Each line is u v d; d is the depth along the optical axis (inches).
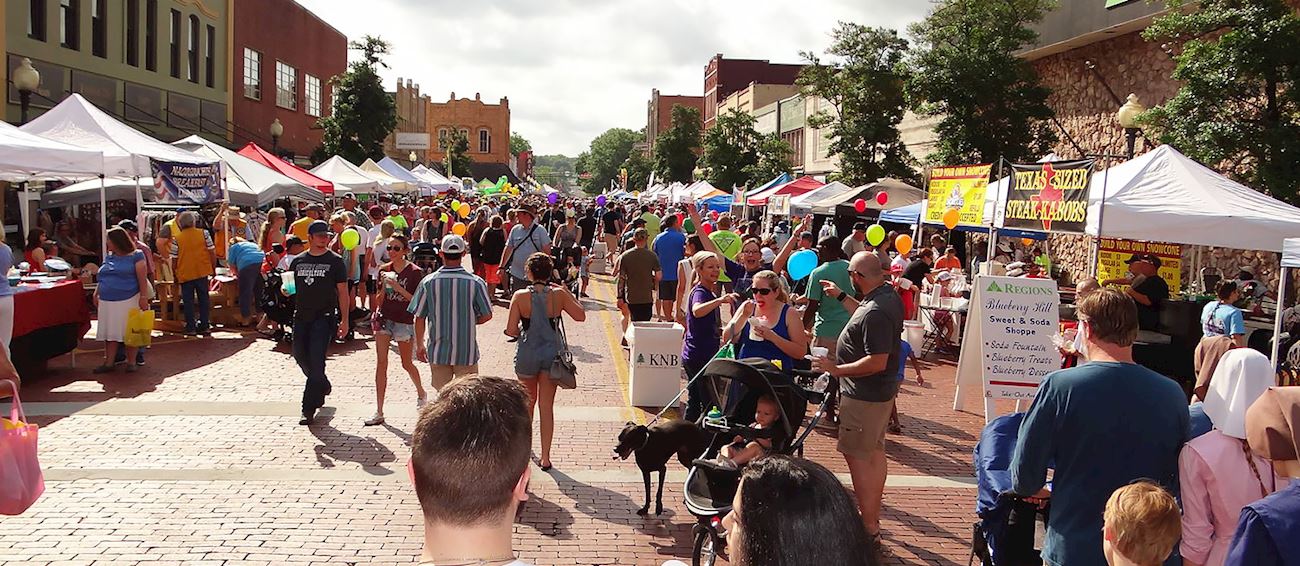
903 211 817.5
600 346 557.9
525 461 84.7
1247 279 637.3
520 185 3105.3
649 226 834.8
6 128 437.4
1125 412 143.2
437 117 4584.2
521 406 86.9
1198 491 137.6
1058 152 1127.6
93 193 783.7
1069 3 1041.5
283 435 332.5
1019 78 1067.9
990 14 1063.0
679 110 2960.1
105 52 1170.6
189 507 257.3
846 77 1392.7
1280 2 617.9
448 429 81.4
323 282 344.5
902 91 1275.8
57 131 530.3
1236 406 135.6
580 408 393.1
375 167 1261.1
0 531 234.7
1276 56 603.5
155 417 352.2
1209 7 640.4
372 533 243.6
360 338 553.6
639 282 520.1
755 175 2048.5
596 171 7470.5
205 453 307.7
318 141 2022.6
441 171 3585.1
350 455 310.8
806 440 360.2
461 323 311.4
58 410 358.3
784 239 922.1
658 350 398.0
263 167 835.4
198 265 528.1
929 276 649.6
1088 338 152.9
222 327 573.0
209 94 1476.4
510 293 775.7
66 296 430.6
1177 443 144.7
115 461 295.7
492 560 80.4
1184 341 504.7
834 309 344.5
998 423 192.7
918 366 508.1
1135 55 980.6
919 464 331.9
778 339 273.1
